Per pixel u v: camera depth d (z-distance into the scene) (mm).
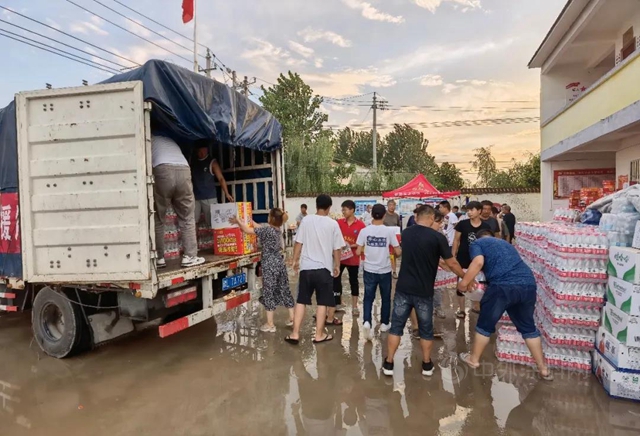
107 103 3854
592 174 12203
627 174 9203
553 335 4027
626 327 3334
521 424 3061
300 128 28531
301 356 4516
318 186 22625
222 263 4875
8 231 4438
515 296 3783
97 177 3893
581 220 5137
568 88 12883
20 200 4082
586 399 3430
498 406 3338
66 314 4438
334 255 4973
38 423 3215
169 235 5359
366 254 5004
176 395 3646
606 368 3547
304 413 3287
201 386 3820
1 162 4445
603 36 10609
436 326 5516
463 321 5746
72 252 3982
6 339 5426
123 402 3537
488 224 5535
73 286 4309
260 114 6031
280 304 5352
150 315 4273
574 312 3922
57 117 3969
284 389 3719
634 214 3693
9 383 3982
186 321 4309
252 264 5523
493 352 4555
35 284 4738
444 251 3807
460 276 3953
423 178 13594
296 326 4871
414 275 3832
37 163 4027
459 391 3613
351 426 3080
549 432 2945
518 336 4250
